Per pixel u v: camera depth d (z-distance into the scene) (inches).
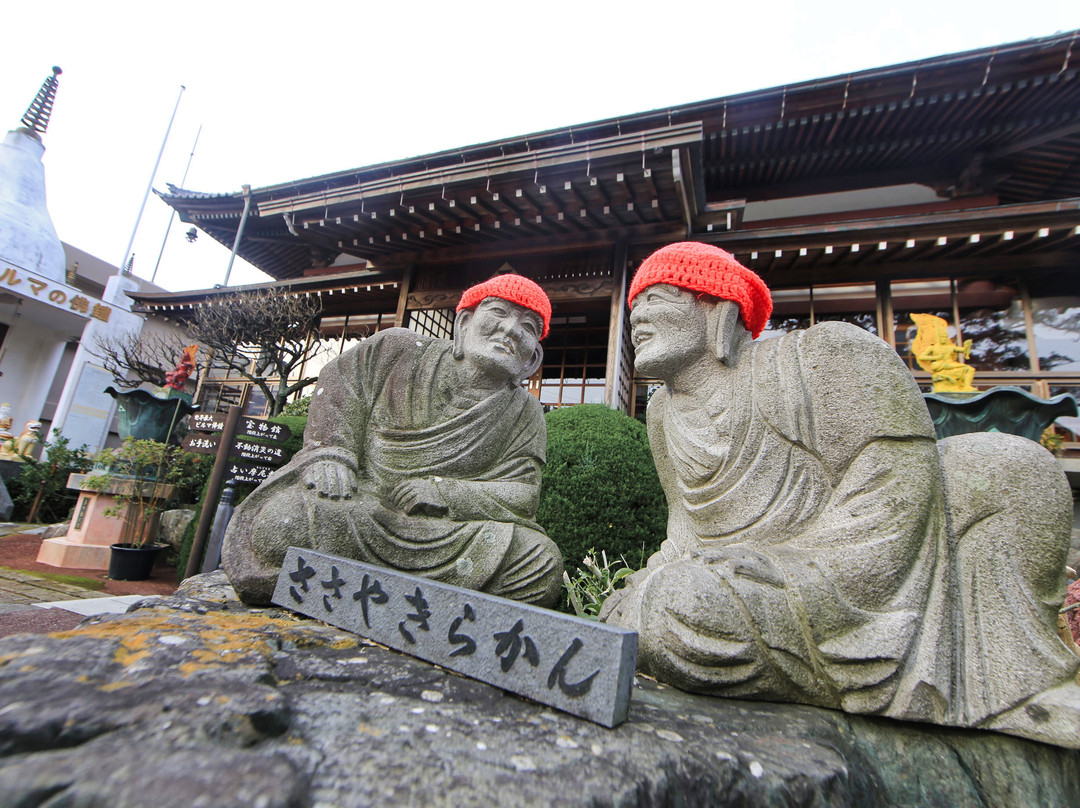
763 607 73.2
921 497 78.3
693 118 327.9
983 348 323.6
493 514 119.3
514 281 130.8
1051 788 68.3
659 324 102.5
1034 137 333.7
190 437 218.7
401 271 418.9
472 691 68.8
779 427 89.7
